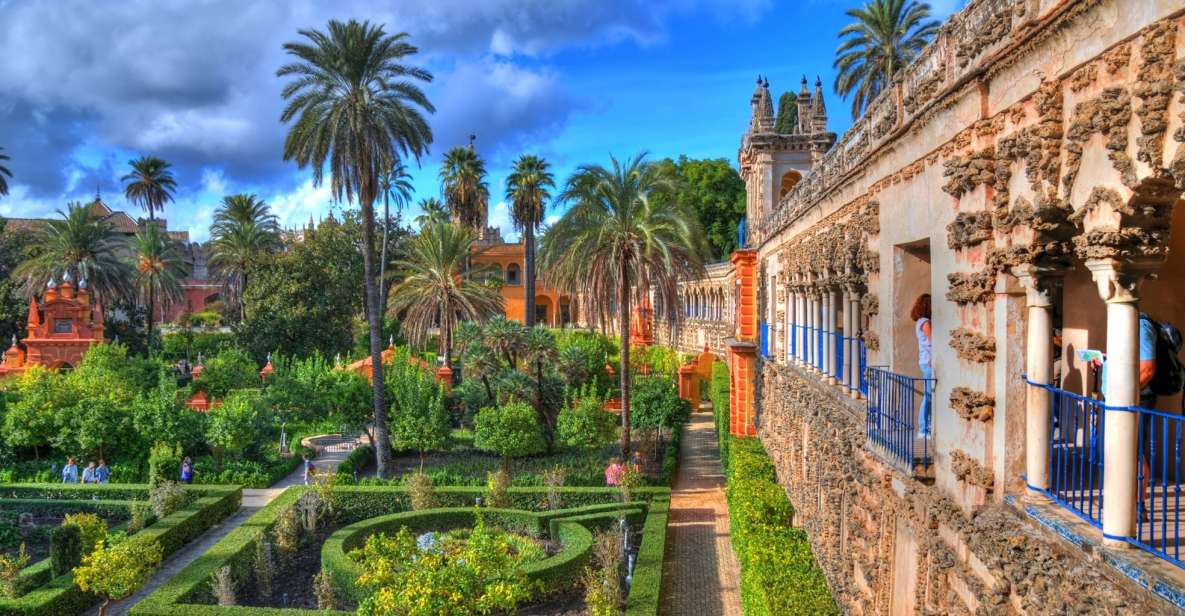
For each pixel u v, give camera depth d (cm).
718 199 6291
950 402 844
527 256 5725
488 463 3400
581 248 3178
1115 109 548
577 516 2581
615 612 1822
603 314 3362
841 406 1431
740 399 3142
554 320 8262
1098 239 570
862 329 1421
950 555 830
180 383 5769
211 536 2708
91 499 2984
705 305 5981
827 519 1476
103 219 6391
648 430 3650
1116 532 571
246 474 3344
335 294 6272
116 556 1917
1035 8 662
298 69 3256
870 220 1167
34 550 2595
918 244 1027
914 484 936
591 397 3341
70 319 5975
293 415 3916
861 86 3888
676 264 3238
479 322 4759
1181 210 805
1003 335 736
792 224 2055
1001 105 727
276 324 5934
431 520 2598
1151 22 516
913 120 944
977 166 755
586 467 3294
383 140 3300
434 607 1573
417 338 4850
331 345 6169
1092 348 873
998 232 732
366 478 3216
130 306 7106
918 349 1061
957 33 842
